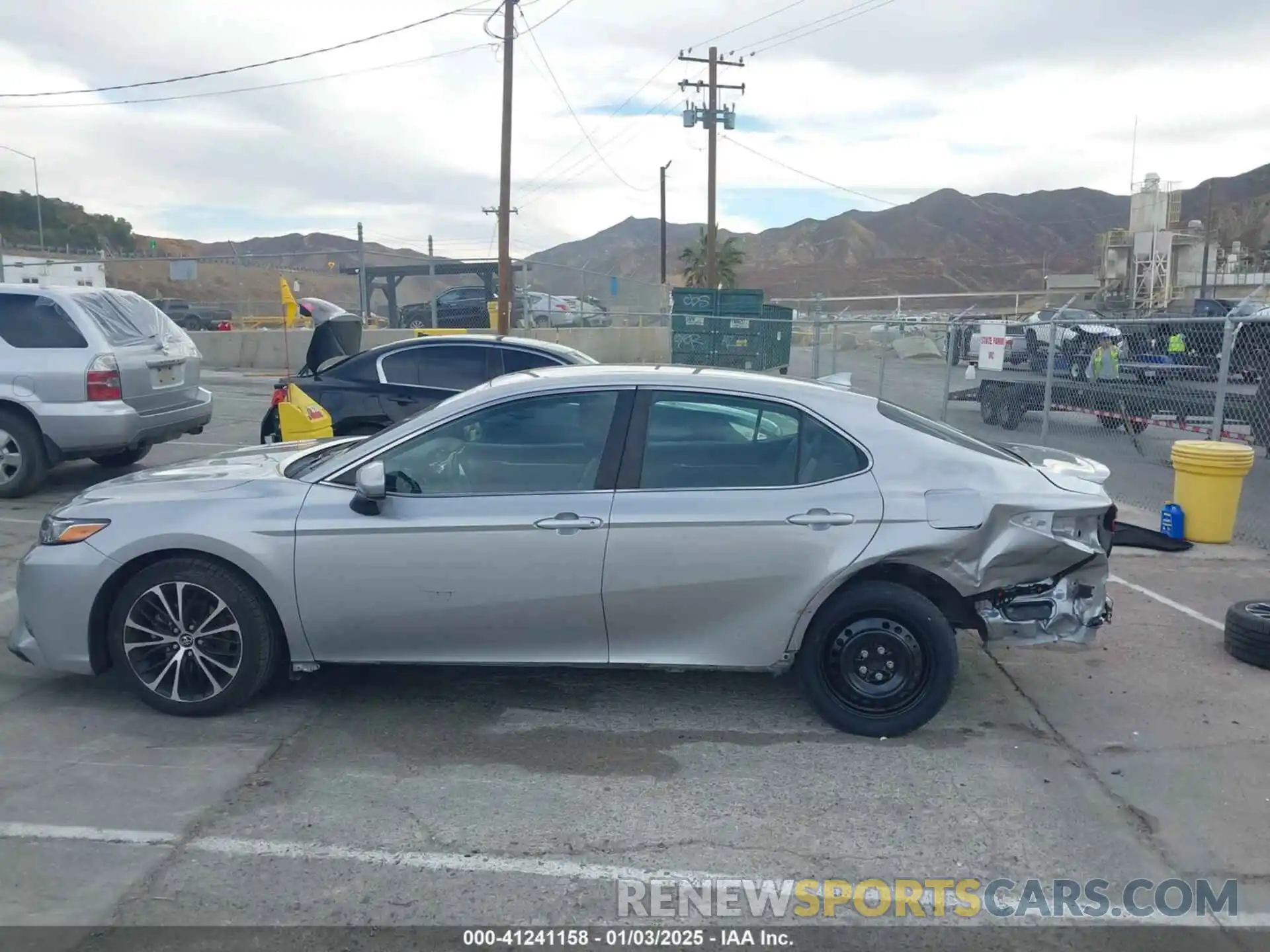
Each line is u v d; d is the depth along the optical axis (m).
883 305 108.25
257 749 4.73
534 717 5.15
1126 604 7.19
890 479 4.87
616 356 30.02
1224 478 8.77
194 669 5.00
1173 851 4.03
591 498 4.85
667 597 4.83
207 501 4.98
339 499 4.93
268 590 4.88
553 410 5.00
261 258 23.52
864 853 3.97
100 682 5.47
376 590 4.86
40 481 9.55
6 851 3.84
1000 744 4.93
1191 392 13.89
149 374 9.85
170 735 4.85
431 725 5.04
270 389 21.17
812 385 5.12
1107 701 5.46
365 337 23.41
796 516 4.78
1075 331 15.46
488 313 26.77
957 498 4.81
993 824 4.20
